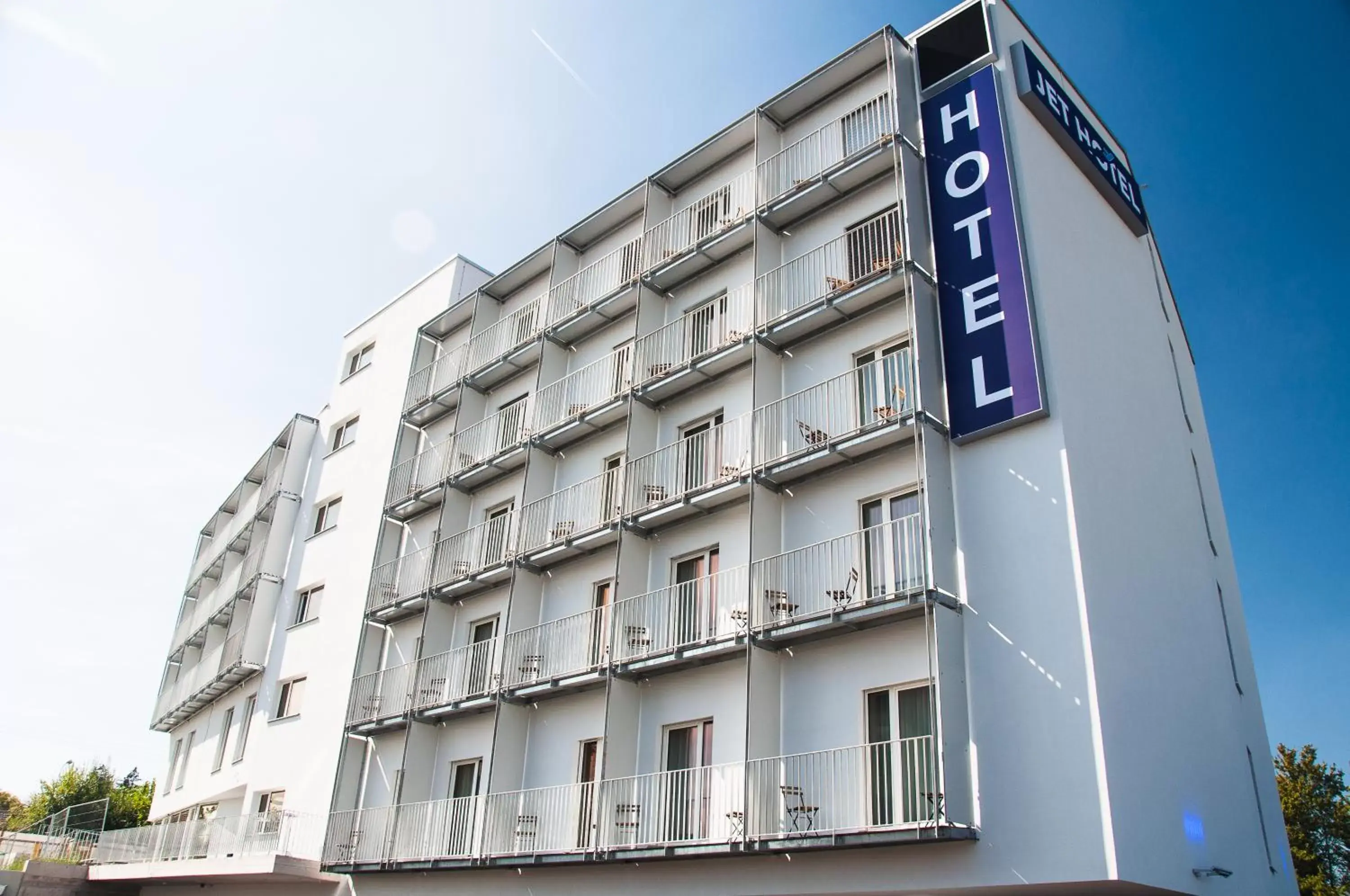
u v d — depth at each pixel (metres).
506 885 19.12
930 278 17.41
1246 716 20.06
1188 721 16.36
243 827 26.19
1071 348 16.50
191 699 35.78
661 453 21.20
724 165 23.62
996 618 14.59
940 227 17.62
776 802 15.81
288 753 27.23
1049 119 18.83
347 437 32.41
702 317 22.31
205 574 44.19
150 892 31.62
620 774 18.22
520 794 20.02
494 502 25.47
